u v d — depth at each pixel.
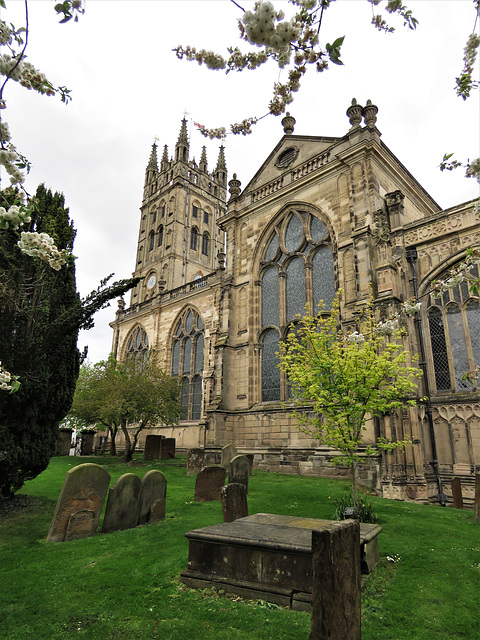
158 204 65.94
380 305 18.03
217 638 4.80
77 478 9.07
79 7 3.11
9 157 4.05
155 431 36.69
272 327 24.86
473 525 10.26
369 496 14.64
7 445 11.04
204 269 62.44
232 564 6.24
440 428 17.50
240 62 4.11
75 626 5.12
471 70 4.99
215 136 5.90
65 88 4.14
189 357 36.56
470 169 5.59
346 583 4.26
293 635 4.84
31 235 4.83
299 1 3.47
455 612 5.54
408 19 3.77
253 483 16.67
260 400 24.36
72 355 13.16
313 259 23.88
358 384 10.83
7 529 9.45
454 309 18.56
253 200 28.47
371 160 21.66
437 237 19.31
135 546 8.17
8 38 3.50
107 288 12.16
